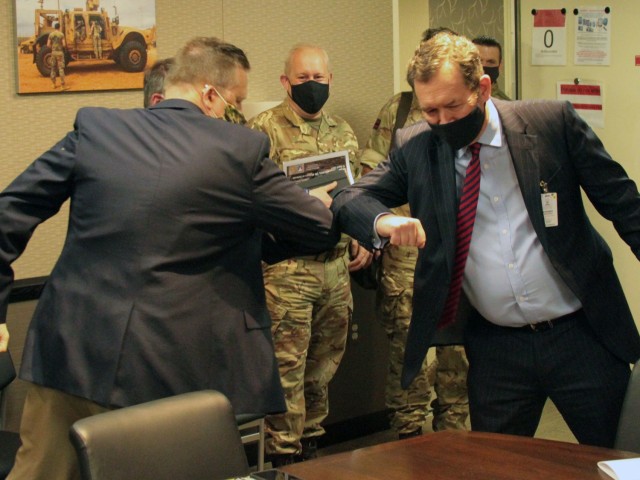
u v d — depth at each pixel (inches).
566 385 89.8
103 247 78.4
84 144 80.0
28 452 82.3
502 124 85.7
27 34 119.6
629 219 85.8
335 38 150.8
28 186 79.9
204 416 70.0
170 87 86.3
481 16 178.2
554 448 68.7
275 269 125.5
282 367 126.2
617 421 89.3
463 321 94.7
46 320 80.5
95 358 77.4
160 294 77.7
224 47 87.4
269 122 129.8
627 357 89.8
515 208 87.1
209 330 80.4
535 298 88.3
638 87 168.1
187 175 78.2
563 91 175.9
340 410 153.3
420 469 64.9
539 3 174.9
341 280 133.0
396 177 92.5
